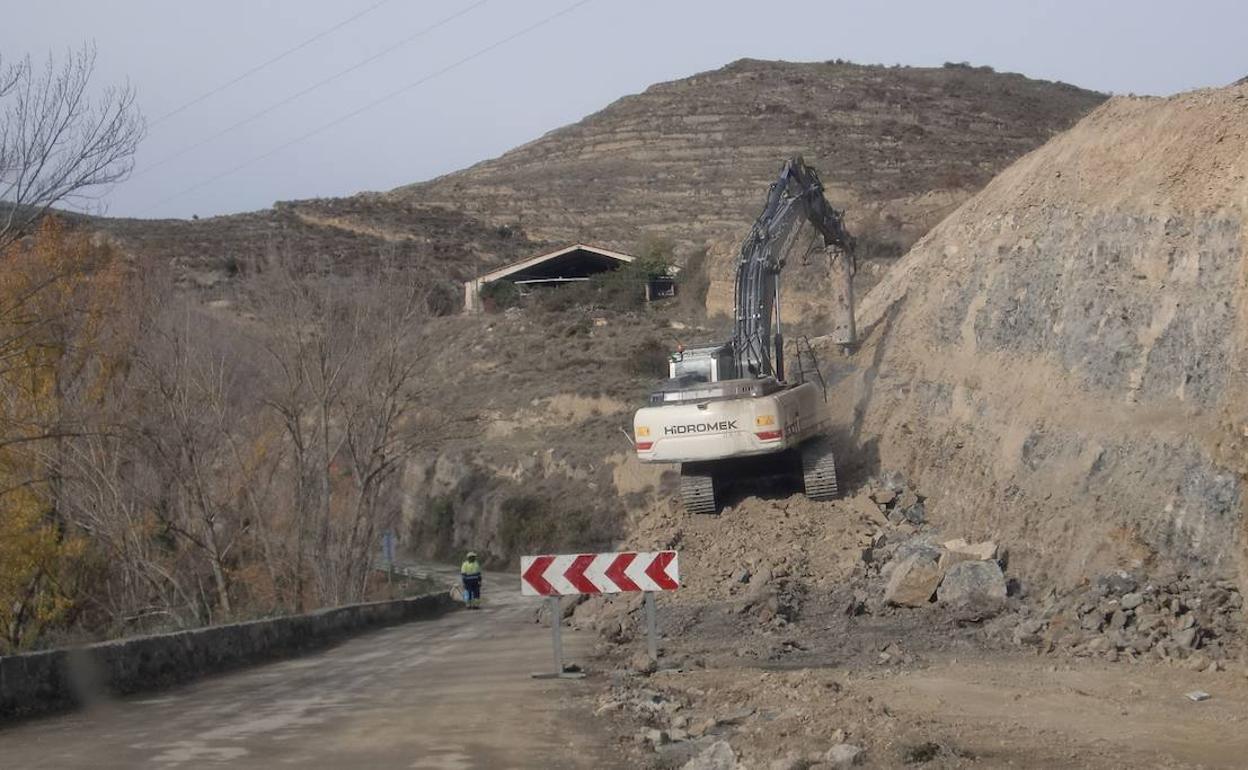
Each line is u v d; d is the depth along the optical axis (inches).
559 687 568.7
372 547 1515.7
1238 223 764.0
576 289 3053.6
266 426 1454.2
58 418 1152.2
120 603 1338.6
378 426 1467.8
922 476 1004.6
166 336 1311.5
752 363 1046.4
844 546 920.3
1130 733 431.5
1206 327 746.8
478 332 2851.9
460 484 2326.5
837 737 409.1
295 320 1443.2
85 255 1214.3
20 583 1258.6
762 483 1112.2
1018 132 4694.9
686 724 454.3
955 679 555.2
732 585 882.8
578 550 1977.1
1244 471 657.6
